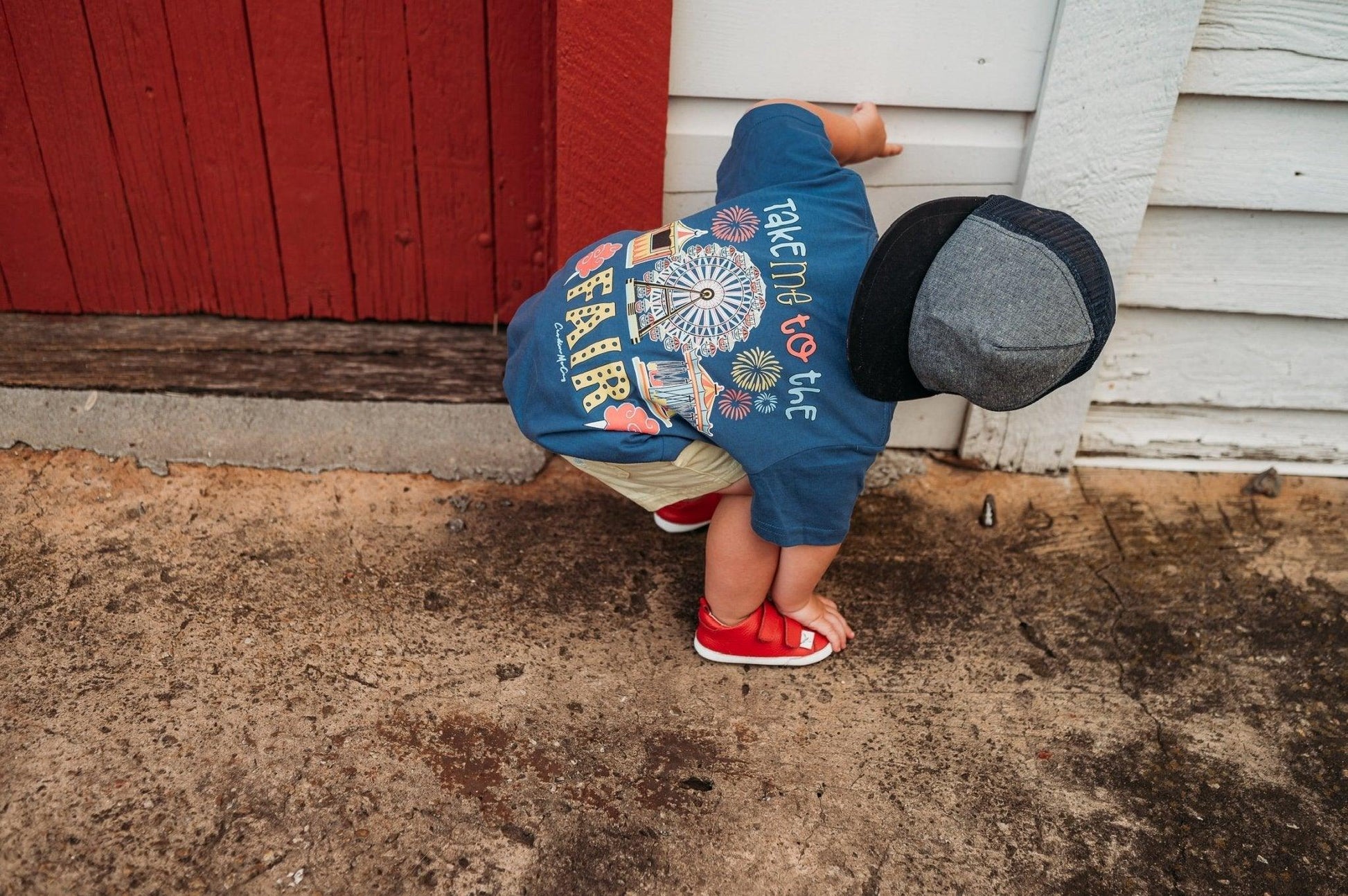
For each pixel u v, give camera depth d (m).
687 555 1.94
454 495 2.01
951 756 1.58
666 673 1.69
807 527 1.47
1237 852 1.46
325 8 1.91
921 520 2.07
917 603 1.87
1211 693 1.71
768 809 1.47
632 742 1.56
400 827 1.39
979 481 2.17
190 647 1.62
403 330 2.29
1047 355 1.21
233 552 1.82
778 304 1.40
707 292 1.42
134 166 2.07
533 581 1.84
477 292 2.27
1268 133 1.83
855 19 1.74
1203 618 1.86
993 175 1.90
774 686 1.69
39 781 1.39
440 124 2.04
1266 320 2.06
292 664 1.62
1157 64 1.71
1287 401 2.16
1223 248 1.97
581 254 1.59
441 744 1.52
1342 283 1.99
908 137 1.87
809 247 1.43
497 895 1.33
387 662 1.65
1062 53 1.72
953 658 1.76
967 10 1.73
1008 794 1.52
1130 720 1.66
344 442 2.05
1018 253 1.22
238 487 1.96
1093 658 1.77
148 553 1.79
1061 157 1.82
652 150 1.82
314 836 1.37
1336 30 1.71
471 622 1.74
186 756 1.45
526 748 1.53
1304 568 1.98
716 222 1.47
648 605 1.82
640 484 1.57
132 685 1.55
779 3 1.72
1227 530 2.08
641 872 1.37
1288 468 2.25
